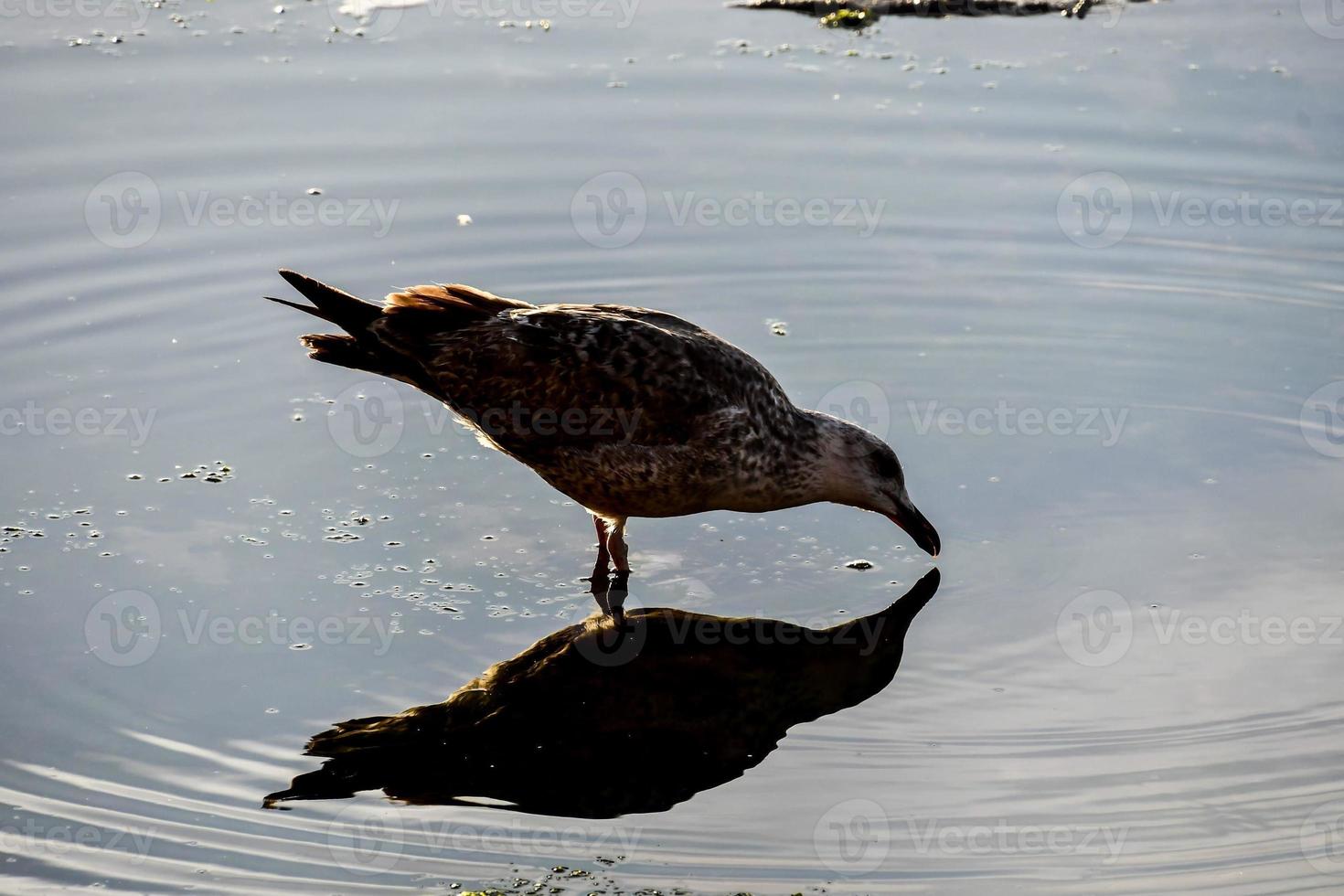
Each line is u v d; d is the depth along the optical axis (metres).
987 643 11.00
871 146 17.83
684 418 11.57
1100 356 14.93
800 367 14.67
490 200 16.88
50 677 10.33
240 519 12.32
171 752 9.60
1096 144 17.80
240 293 15.49
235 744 9.72
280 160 17.30
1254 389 14.32
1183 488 12.91
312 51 19.69
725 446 11.70
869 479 12.30
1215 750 9.70
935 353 15.02
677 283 15.90
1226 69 19.38
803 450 12.20
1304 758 9.59
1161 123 18.12
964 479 13.11
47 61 19.03
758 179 17.30
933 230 16.62
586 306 12.18
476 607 11.37
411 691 10.34
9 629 10.80
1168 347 15.05
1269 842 8.77
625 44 20.20
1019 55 19.92
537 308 12.00
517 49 19.97
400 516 12.52
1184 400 14.23
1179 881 8.45
